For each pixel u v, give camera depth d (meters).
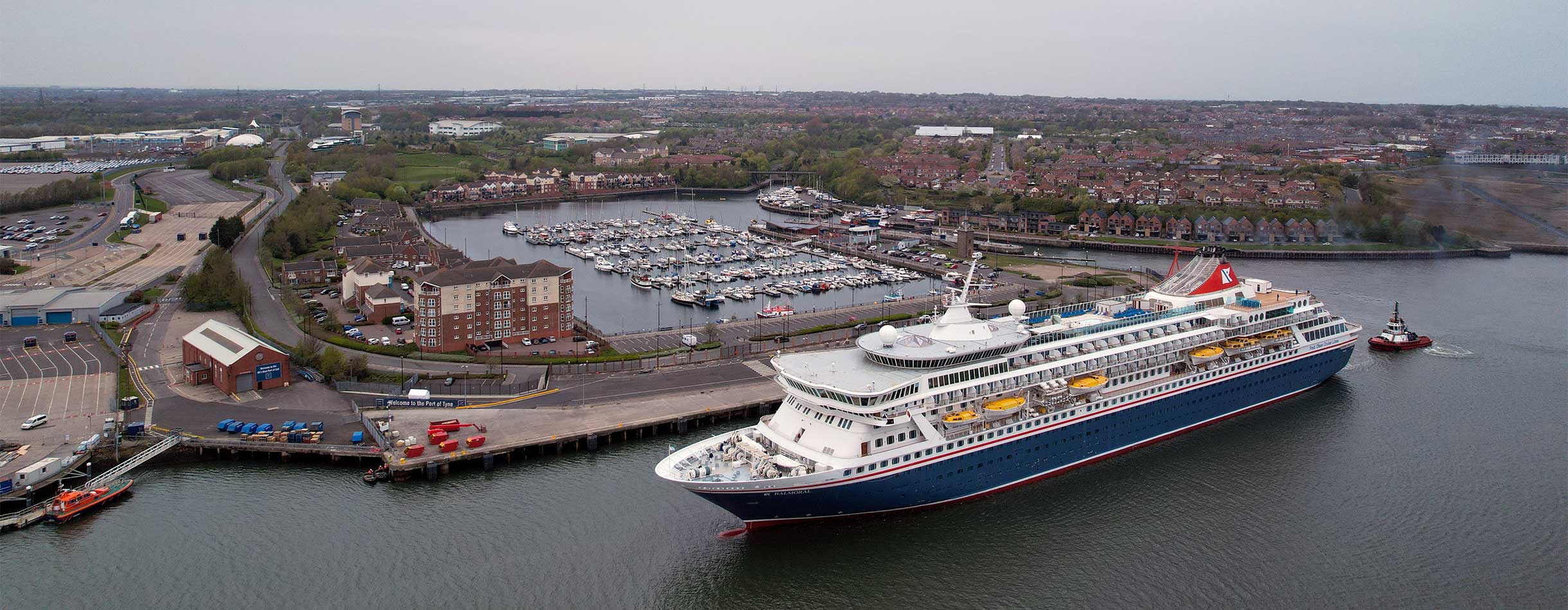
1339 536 105.50
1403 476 120.44
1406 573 98.06
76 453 119.94
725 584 96.81
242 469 122.00
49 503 109.12
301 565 98.88
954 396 108.62
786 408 110.75
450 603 92.62
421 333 173.38
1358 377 160.62
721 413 139.12
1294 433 134.62
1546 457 126.50
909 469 104.44
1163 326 132.38
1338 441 131.62
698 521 108.44
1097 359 121.56
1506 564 99.62
